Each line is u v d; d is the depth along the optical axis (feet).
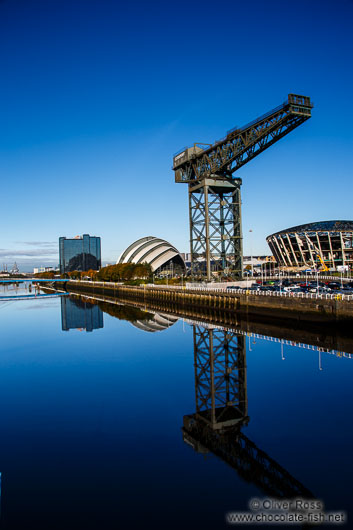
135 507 53.01
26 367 136.36
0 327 246.88
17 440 75.31
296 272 565.94
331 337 167.22
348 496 53.16
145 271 579.07
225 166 240.94
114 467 64.08
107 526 49.16
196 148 262.06
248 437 72.08
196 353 147.64
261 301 221.87
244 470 61.41
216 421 80.43
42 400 98.99
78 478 60.95
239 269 268.00
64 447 71.82
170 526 48.55
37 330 229.86
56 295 588.50
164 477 60.59
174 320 257.34
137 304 399.44
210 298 272.92
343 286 282.56
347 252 616.39
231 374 115.85
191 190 270.05
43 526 49.32
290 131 201.57
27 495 56.29
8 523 49.85
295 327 196.75
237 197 263.08
